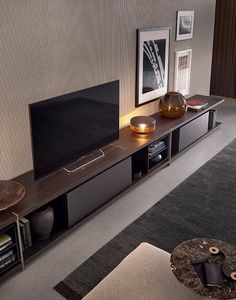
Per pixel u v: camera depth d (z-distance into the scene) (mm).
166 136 3896
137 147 3426
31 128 2533
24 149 2895
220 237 2824
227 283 1824
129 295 1855
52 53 2891
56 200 2865
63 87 3076
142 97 4082
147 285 1911
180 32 4461
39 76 2840
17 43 2607
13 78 2650
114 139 3449
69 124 2867
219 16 6465
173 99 4141
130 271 2010
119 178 3326
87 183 2947
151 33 3930
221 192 3496
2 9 2451
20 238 2449
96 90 3068
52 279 2430
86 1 3061
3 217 2357
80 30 3082
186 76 4859
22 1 2561
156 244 2756
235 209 3209
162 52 4207
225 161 4172
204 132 4750
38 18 2703
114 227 2971
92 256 2639
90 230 2934
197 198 3393
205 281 1823
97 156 3256
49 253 2672
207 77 5535
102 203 3193
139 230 2928
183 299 1819
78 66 3164
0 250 2359
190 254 2023
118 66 3637
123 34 3588
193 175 3838
